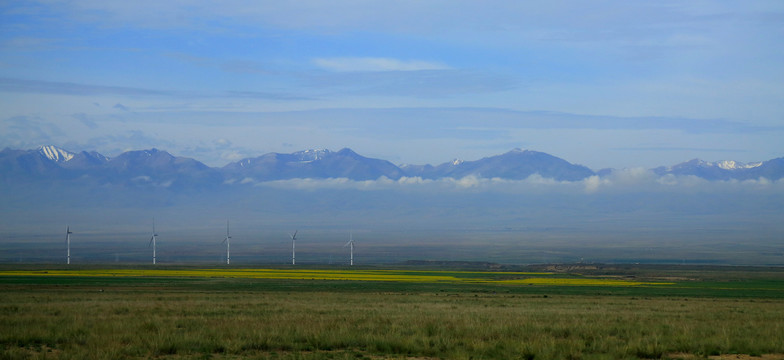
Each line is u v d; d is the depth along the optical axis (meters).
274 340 30.17
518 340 30.38
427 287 98.00
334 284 104.19
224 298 63.62
